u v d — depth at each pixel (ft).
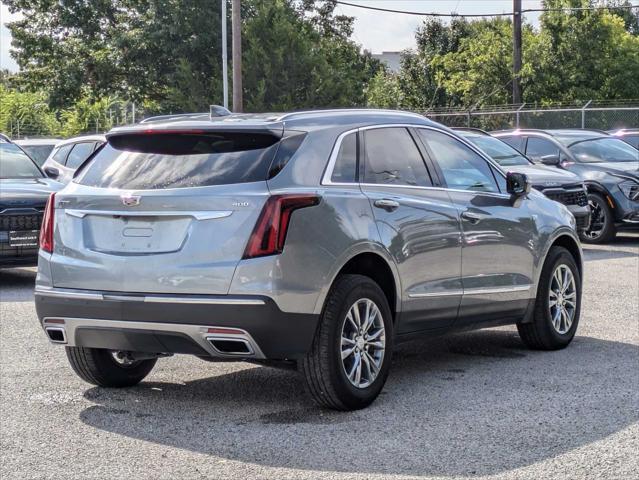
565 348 28.37
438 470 17.04
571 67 157.99
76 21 161.17
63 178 53.62
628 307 35.73
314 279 20.06
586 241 60.03
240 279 19.54
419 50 207.82
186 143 21.13
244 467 17.35
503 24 176.24
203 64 157.38
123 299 20.29
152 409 21.61
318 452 18.17
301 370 20.65
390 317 21.95
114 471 17.19
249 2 158.10
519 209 26.76
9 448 18.66
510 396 22.41
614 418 20.40
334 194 20.89
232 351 20.01
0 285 43.47
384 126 23.29
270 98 149.59
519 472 16.89
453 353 27.91
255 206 19.74
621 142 62.85
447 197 24.25
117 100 195.62
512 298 26.37
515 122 128.26
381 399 22.25
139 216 20.54
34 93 182.29
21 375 25.25
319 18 179.73
